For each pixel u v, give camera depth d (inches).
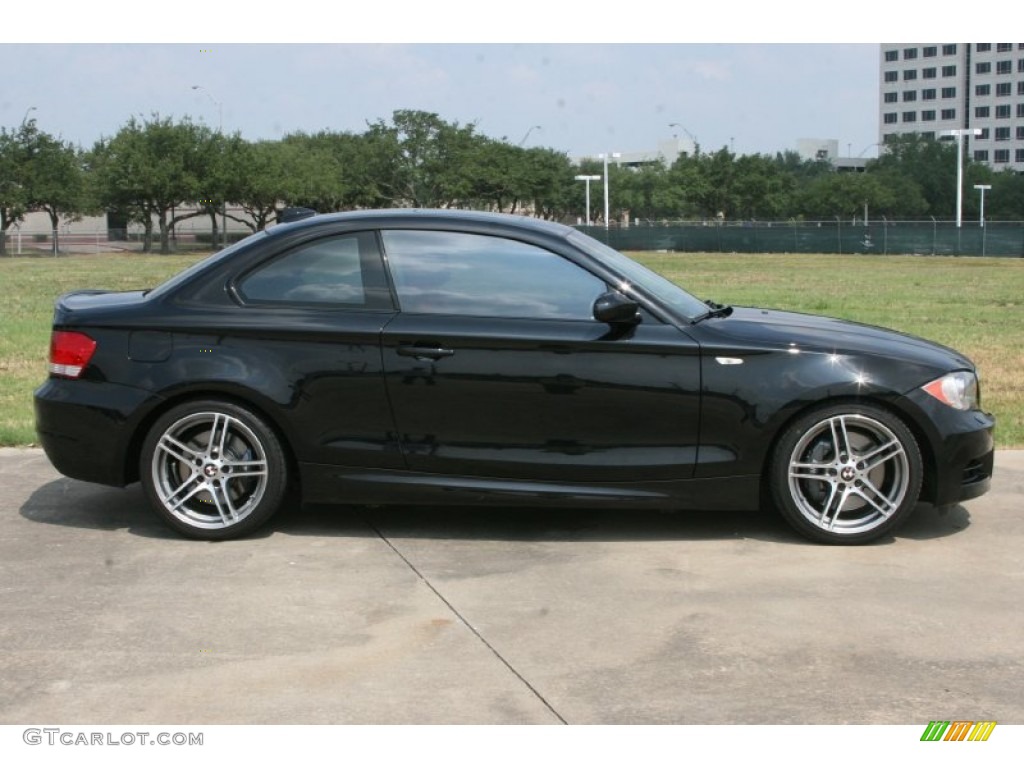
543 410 200.4
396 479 203.9
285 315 205.0
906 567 192.9
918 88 5738.2
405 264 207.0
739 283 1079.6
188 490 206.7
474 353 200.1
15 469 261.0
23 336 541.0
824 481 203.2
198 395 205.8
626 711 139.1
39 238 2694.4
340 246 209.2
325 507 229.3
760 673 149.8
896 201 3538.4
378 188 2888.8
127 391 204.2
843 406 199.8
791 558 197.6
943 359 206.2
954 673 149.9
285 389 201.9
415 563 194.9
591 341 198.5
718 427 199.9
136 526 216.5
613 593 179.9
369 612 171.8
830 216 3371.1
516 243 206.8
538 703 141.1
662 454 201.3
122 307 209.9
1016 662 153.5
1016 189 3875.5
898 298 835.4
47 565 193.2
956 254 1982.0
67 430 206.8
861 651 156.9
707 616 169.9
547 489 202.1
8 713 138.6
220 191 2447.1
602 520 220.8
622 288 202.8
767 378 198.8
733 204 3193.9
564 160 3179.1
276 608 173.2
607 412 199.9
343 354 201.9
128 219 2748.5
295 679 148.0
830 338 205.2
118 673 149.7
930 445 201.6
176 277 216.4
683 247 2331.4
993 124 5433.1
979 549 203.0
